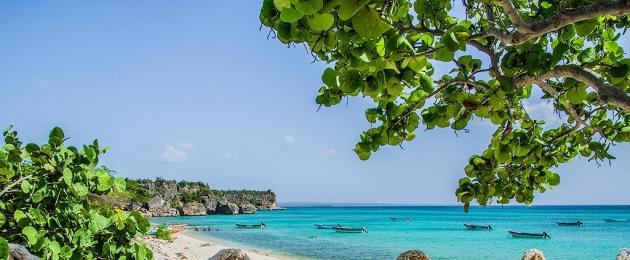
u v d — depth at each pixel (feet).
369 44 9.84
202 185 512.22
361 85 10.55
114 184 20.42
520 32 10.57
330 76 10.33
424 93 14.33
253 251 139.23
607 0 9.60
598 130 16.35
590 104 16.78
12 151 18.92
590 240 190.08
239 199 570.46
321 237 195.42
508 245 167.84
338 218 414.21
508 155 16.53
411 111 14.74
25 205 19.42
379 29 7.06
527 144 16.51
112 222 19.65
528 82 12.67
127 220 19.60
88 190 19.75
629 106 10.48
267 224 298.56
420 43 12.51
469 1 14.46
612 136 16.70
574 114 16.08
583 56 13.21
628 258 36.86
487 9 13.12
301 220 364.99
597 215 515.09
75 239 18.88
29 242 17.57
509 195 18.72
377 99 15.49
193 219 365.20
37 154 19.10
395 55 10.08
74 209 19.62
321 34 9.78
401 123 15.08
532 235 203.51
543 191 18.75
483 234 216.33
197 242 130.62
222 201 484.33
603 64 12.89
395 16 11.59
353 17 7.04
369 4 7.01
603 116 17.69
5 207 19.27
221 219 373.20
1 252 13.74
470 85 13.99
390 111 14.87
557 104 17.75
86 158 19.42
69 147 19.43
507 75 12.66
